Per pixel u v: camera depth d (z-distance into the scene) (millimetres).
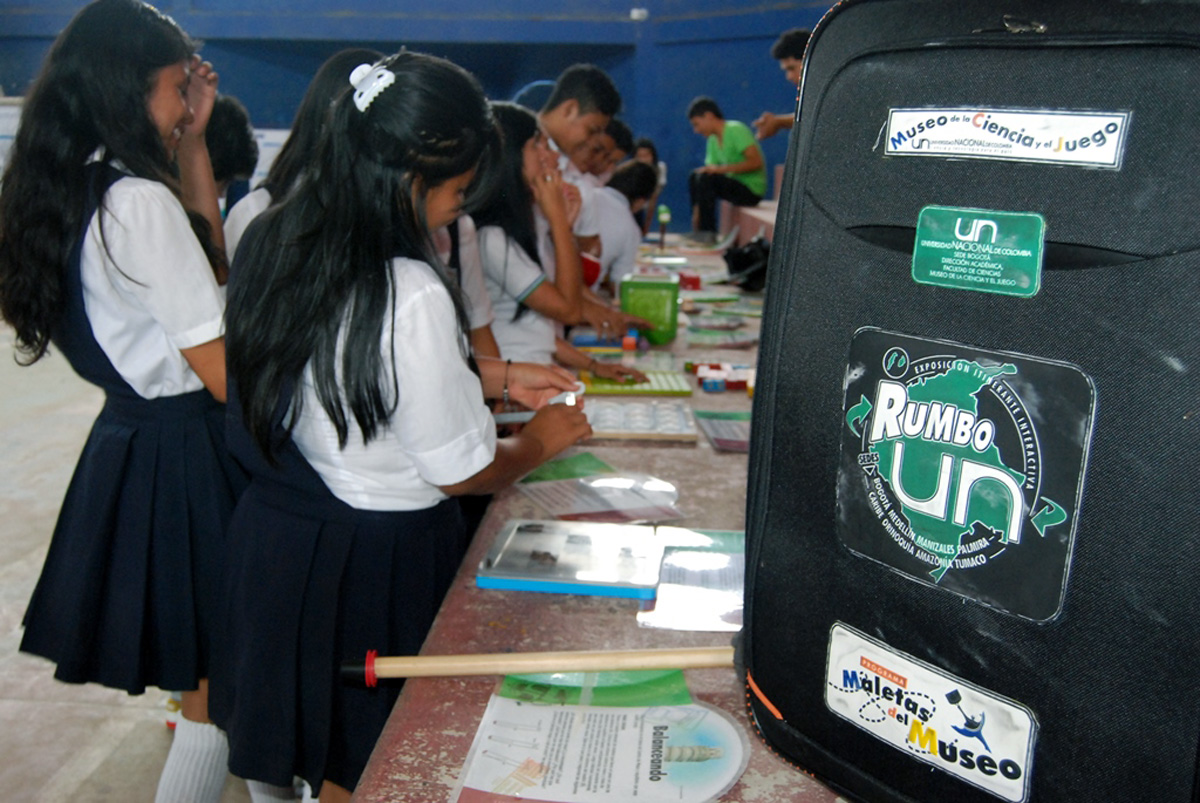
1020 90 520
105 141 1164
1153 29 477
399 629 1087
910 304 583
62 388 4164
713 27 7488
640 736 771
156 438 1283
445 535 1136
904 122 567
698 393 1900
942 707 610
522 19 7988
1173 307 484
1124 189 491
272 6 8055
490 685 845
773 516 689
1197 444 487
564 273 1951
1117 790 546
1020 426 544
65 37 1157
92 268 1172
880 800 667
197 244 1220
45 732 1927
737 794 708
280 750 1061
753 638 727
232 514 1263
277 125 8648
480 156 959
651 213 5230
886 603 625
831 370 632
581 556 1078
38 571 2529
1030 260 525
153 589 1310
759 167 5508
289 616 1052
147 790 1768
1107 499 519
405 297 906
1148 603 514
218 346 1221
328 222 906
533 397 1353
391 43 8211
